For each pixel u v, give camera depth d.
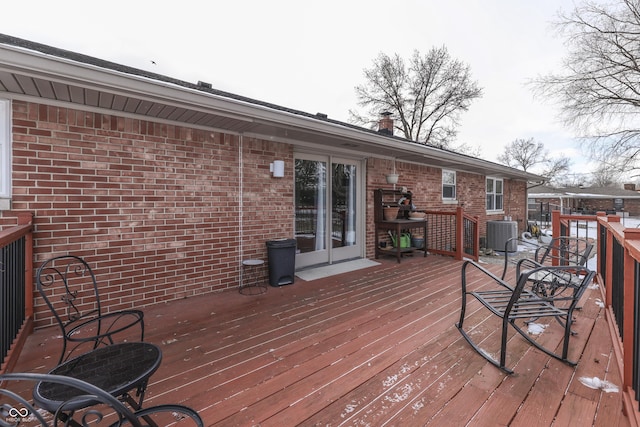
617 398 1.89
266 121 3.63
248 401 1.87
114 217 3.25
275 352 2.47
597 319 3.11
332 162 5.55
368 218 6.07
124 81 2.57
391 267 5.43
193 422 1.71
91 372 1.37
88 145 3.09
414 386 2.03
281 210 4.66
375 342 2.64
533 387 2.01
